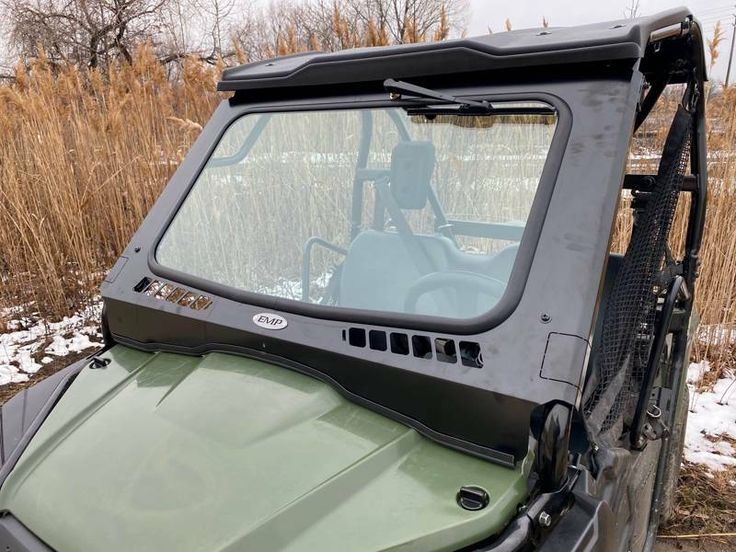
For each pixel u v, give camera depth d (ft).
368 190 4.86
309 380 3.90
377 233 4.79
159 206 5.23
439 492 3.15
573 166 3.62
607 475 3.69
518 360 3.29
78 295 15.08
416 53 4.25
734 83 13.67
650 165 8.41
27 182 15.90
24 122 16.65
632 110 3.64
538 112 3.89
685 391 6.92
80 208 15.26
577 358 3.19
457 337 3.50
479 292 3.92
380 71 4.47
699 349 12.88
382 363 3.61
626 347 4.22
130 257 5.06
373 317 3.81
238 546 2.83
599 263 3.36
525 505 3.11
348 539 2.88
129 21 46.26
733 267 12.91
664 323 4.64
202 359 4.35
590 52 3.67
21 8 44.65
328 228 4.96
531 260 3.51
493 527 2.96
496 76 4.07
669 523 7.91
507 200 4.25
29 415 4.19
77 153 17.15
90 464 3.48
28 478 3.57
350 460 3.29
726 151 13.20
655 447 5.45
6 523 3.36
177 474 3.24
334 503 3.06
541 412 3.16
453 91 4.18
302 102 4.98
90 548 2.99
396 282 4.48
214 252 5.01
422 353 3.56
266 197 5.14
